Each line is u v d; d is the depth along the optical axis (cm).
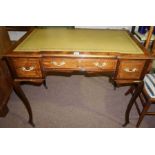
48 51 116
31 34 147
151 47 168
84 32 154
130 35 149
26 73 124
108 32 155
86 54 113
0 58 168
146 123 167
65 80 231
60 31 155
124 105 189
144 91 141
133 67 119
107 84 224
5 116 174
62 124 165
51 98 198
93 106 187
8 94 187
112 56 112
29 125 164
